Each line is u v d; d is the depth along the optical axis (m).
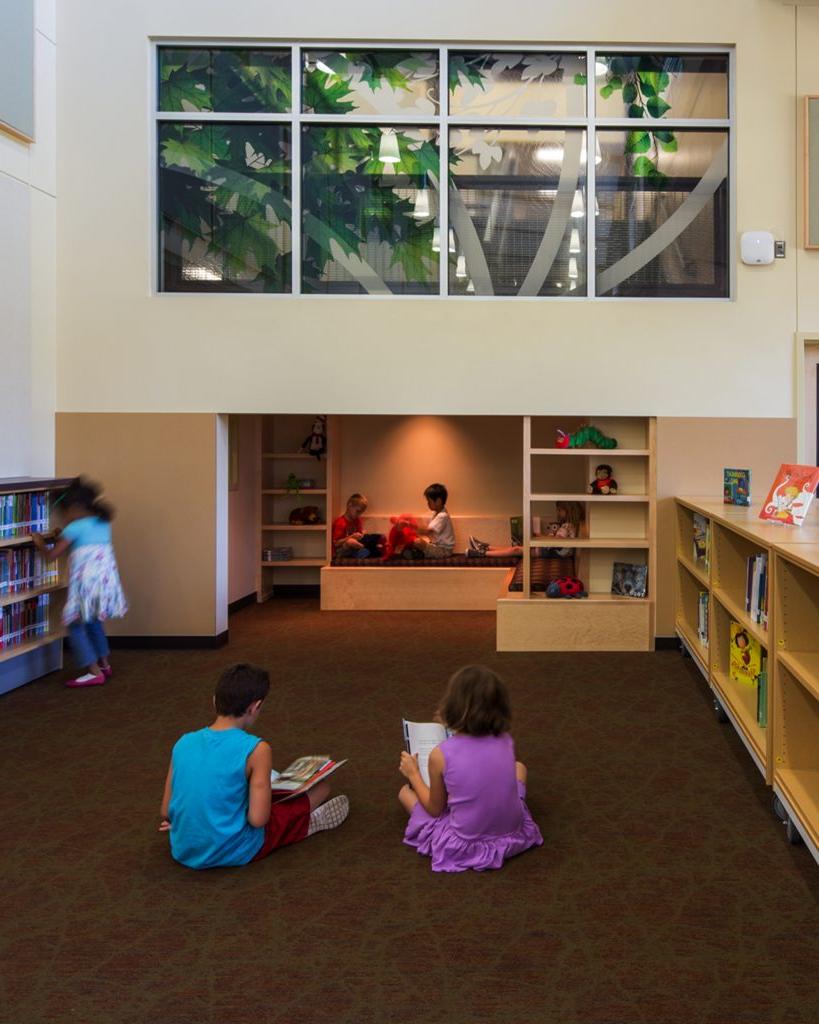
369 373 5.86
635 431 6.13
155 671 5.36
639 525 6.16
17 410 5.39
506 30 5.77
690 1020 2.02
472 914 2.51
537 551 6.80
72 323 5.86
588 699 4.74
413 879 2.73
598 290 5.91
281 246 5.91
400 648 6.01
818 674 2.82
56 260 5.85
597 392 5.85
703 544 5.11
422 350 5.84
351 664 5.55
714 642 4.47
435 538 7.80
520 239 5.91
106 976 2.21
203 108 5.90
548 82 5.89
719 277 5.90
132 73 5.81
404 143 5.90
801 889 2.66
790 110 5.74
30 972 2.23
